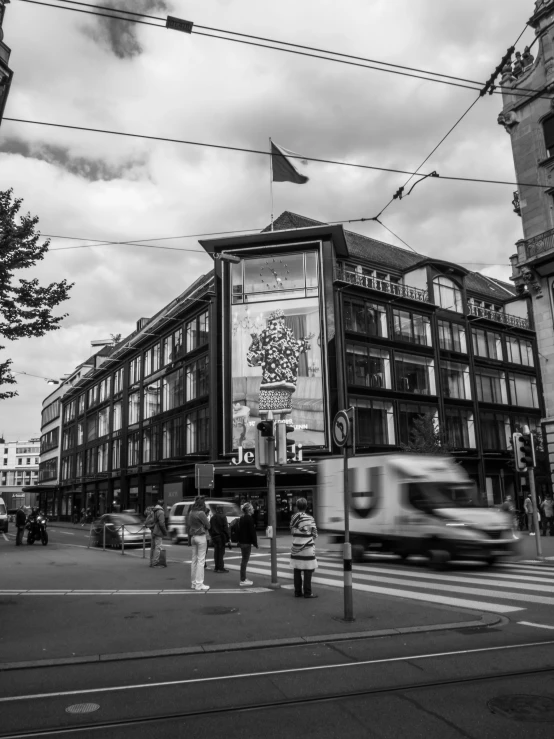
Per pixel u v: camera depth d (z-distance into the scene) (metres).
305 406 36.16
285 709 5.04
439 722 4.70
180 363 44.53
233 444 36.78
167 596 10.80
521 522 30.19
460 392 43.53
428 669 6.05
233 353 37.75
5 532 40.94
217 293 39.47
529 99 26.48
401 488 15.47
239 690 5.53
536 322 26.00
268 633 7.73
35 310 10.62
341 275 38.69
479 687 5.46
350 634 7.56
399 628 7.85
